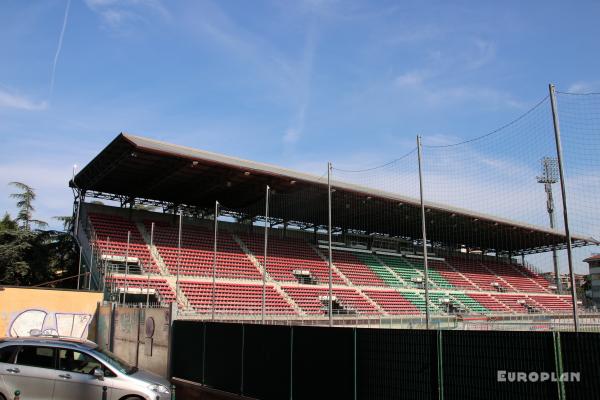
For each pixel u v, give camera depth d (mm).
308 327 11812
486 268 60594
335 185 36062
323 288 40531
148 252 35750
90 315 25000
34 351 11406
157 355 17641
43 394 11023
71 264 45156
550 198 27266
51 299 24234
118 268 32812
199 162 31047
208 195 40031
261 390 12914
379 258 51719
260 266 40312
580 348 7359
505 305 51438
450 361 8961
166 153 29406
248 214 45594
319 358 11414
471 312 46812
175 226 42000
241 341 13844
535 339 7875
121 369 11695
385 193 40062
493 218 45000
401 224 48250
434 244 59094
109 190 39156
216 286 34625
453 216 43469
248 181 35562
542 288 60875
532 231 47469
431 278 51531
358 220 46906
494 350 8375
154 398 11336
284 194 38531
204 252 39125
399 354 9820
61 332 24172
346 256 49031
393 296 44188
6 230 42625
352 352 10672
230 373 14086
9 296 23359
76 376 11234
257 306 34062
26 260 42562
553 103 11523
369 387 10219
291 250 45625
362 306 40031
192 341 15969
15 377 11008
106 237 35625
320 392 11266
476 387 8531
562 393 7465
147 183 37375
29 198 47656
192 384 15359
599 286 52094
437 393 9062
